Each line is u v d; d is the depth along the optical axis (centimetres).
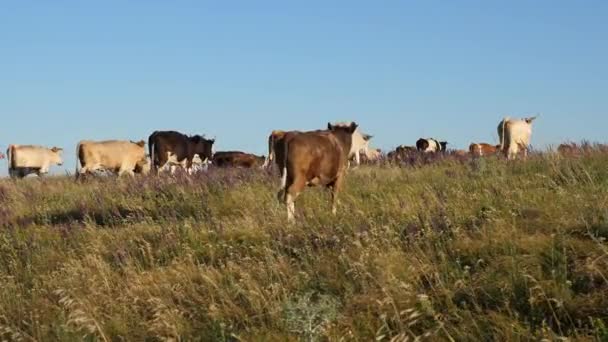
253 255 956
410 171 1628
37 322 805
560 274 689
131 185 1714
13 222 1408
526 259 731
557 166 1295
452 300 696
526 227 855
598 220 823
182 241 1077
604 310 614
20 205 1627
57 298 915
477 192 1128
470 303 685
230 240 1024
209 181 1600
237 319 745
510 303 665
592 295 645
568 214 877
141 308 833
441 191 1205
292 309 657
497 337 600
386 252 836
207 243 1027
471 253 799
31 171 3125
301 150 1182
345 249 876
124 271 955
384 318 634
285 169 1189
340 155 1242
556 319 606
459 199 1075
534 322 628
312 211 1173
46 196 1750
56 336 776
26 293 965
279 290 791
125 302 843
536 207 941
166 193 1561
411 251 848
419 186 1309
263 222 1093
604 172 1214
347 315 699
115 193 1642
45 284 973
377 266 786
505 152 2347
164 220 1250
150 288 868
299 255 895
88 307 831
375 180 1484
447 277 741
